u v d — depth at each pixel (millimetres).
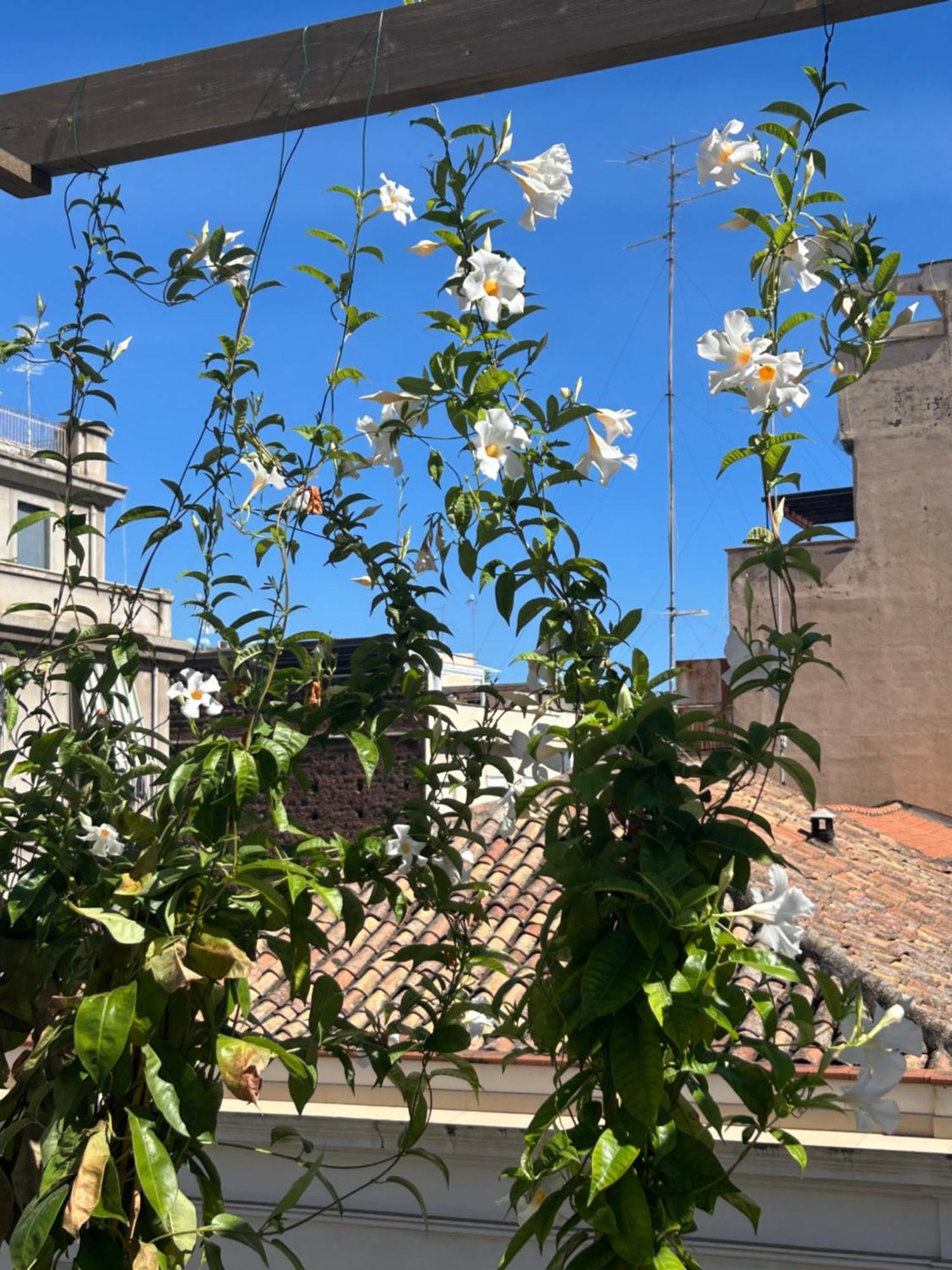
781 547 2242
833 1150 4902
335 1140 5598
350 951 7371
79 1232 2227
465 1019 2926
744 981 5852
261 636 2846
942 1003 6109
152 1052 2119
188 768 2316
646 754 2250
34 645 3236
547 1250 5328
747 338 2295
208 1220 2357
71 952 2541
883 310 2352
